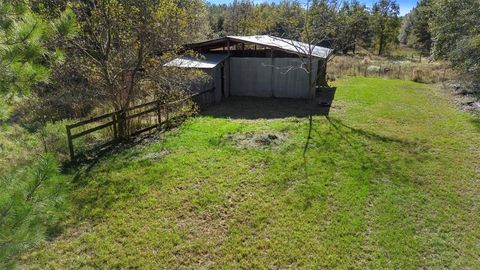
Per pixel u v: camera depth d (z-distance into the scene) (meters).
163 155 8.12
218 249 4.84
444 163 7.84
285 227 5.34
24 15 3.11
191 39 13.47
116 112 9.12
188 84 13.04
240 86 16.62
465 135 9.84
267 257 4.69
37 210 2.79
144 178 6.87
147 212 5.70
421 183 6.84
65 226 5.27
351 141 9.27
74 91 11.69
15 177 2.91
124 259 4.61
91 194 6.22
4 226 2.51
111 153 8.32
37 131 8.42
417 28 39.75
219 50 17.23
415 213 5.78
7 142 7.79
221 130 10.13
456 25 16.55
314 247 4.88
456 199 6.25
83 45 9.56
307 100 15.23
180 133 9.87
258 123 11.17
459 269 4.50
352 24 21.31
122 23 9.35
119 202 5.97
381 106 13.48
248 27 35.91
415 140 9.41
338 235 5.15
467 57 14.79
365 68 23.73
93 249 4.79
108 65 9.44
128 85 10.39
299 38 18.06
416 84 18.66
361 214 5.71
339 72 23.02
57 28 3.48
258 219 5.55
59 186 3.02
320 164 7.65
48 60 3.70
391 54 45.00
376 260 4.64
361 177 7.04
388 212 5.78
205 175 7.05
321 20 16.98
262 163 7.68
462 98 14.58
